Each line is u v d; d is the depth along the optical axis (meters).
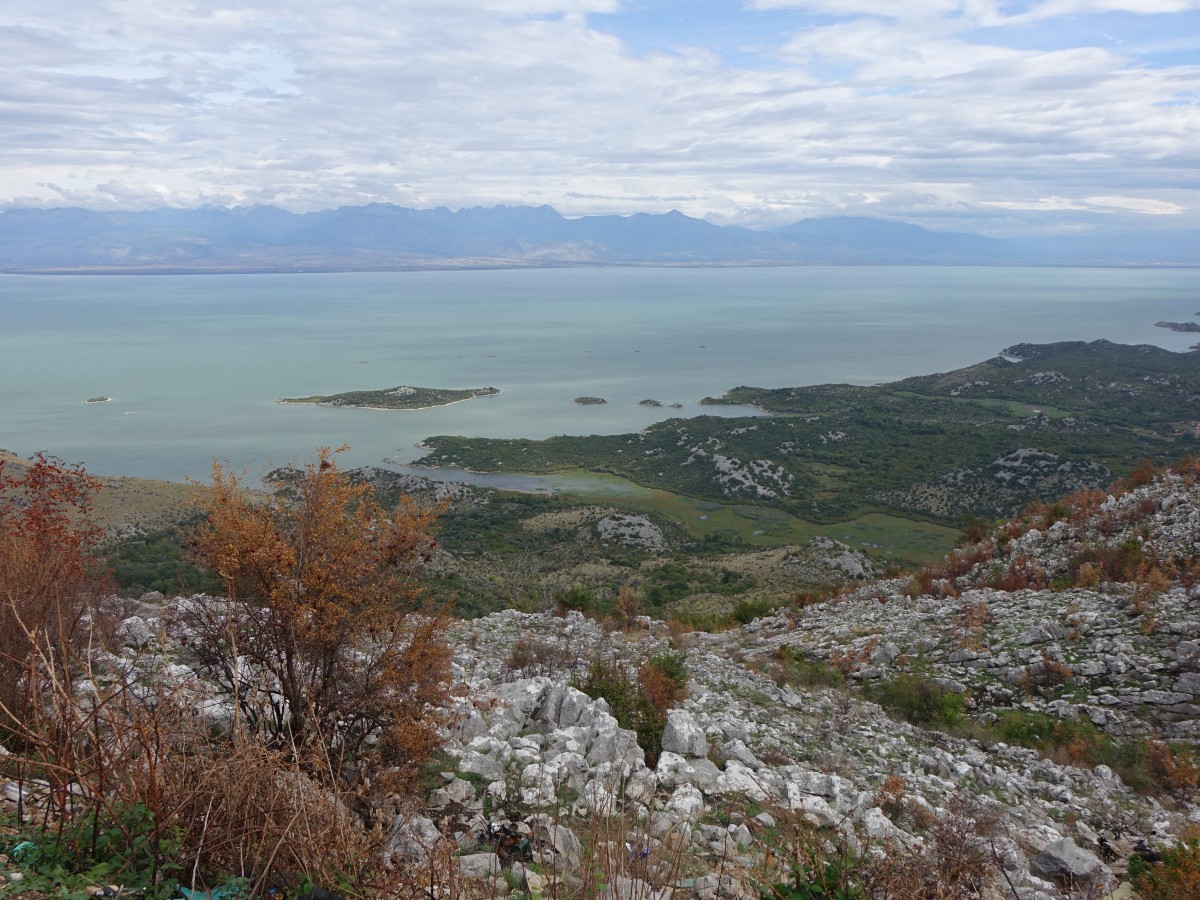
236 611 7.39
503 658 14.34
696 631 21.78
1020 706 13.41
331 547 7.61
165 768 4.89
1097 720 12.50
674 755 8.92
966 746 12.05
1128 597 15.77
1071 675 13.73
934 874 6.30
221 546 7.26
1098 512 21.27
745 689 13.72
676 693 11.95
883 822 7.94
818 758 10.50
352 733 7.53
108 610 10.10
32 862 4.43
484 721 9.31
